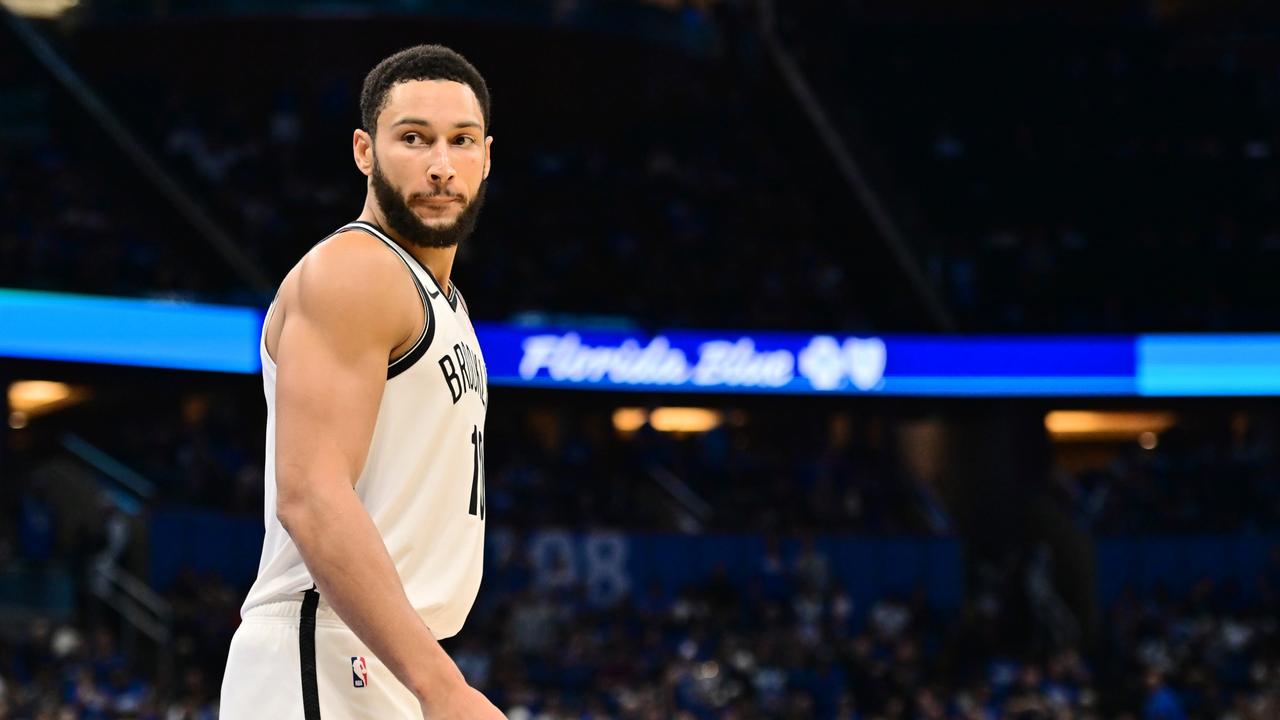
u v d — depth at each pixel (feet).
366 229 27.45
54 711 158.92
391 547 27.55
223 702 28.04
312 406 25.91
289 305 26.94
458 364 28.17
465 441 28.43
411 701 28.09
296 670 27.35
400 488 27.55
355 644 27.61
